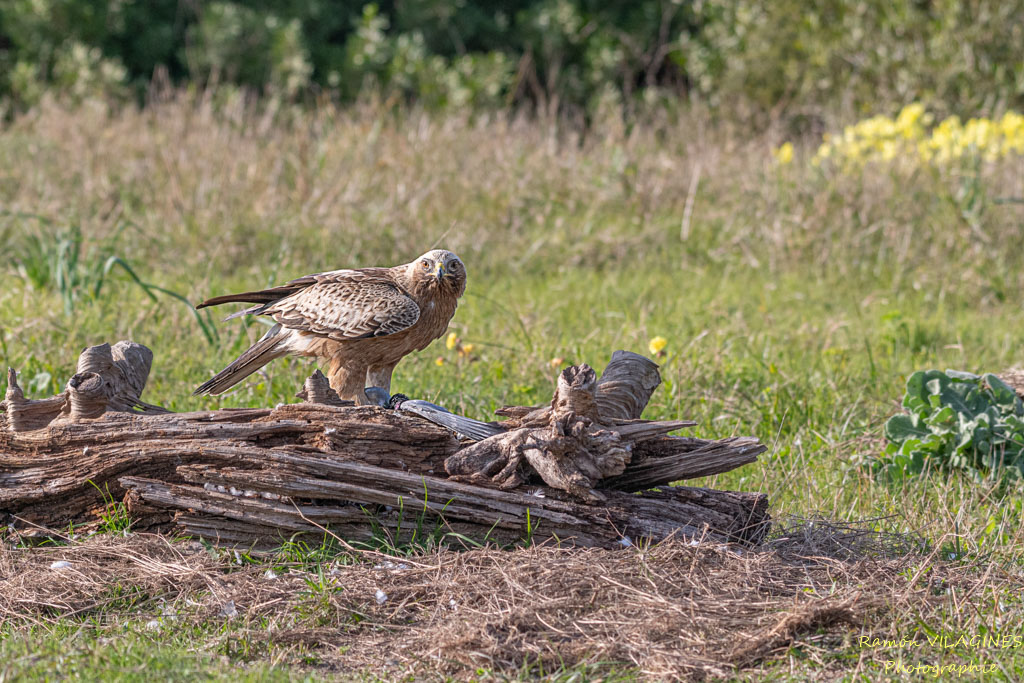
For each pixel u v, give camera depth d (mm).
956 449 8961
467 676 5648
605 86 32688
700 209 20562
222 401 10789
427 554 6875
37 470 7348
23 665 5555
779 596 6430
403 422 7230
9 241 16906
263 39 33094
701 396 10977
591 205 20766
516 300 15664
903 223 18438
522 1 37656
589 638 5926
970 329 14820
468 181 20625
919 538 7605
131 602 6441
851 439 9969
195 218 18062
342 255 17312
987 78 28359
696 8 33406
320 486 6867
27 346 11922
